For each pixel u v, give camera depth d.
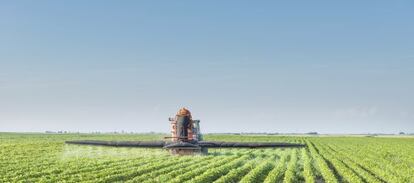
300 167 37.44
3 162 38.44
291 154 51.53
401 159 49.41
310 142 93.50
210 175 29.31
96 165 35.91
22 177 29.08
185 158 41.03
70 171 31.52
